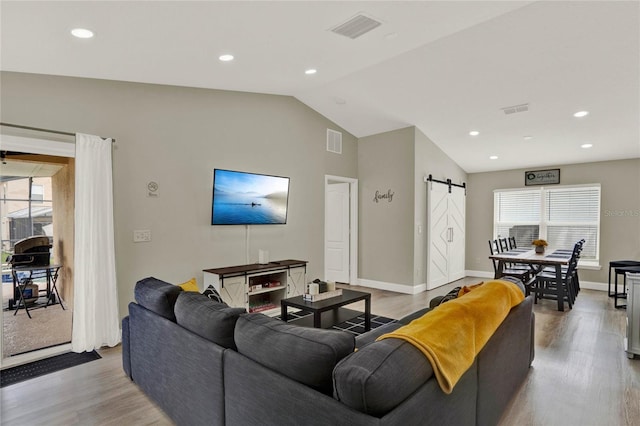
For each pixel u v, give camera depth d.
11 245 5.43
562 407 2.37
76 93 3.31
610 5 2.87
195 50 2.93
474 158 6.89
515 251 6.30
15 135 2.97
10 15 2.03
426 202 6.17
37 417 2.25
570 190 6.71
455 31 3.15
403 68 4.23
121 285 3.57
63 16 2.10
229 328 1.81
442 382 1.37
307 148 5.52
